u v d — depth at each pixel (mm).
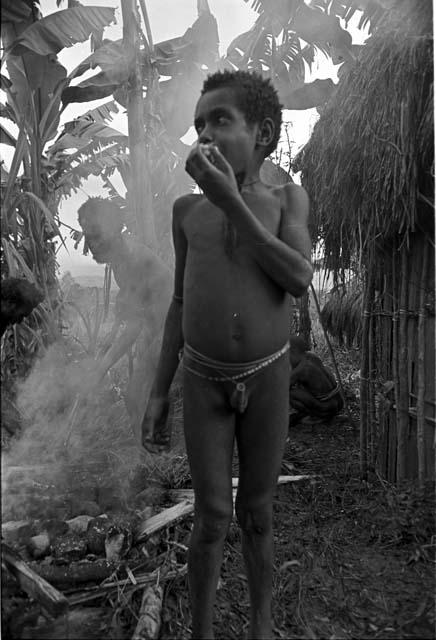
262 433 1778
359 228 3553
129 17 4625
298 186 1804
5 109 5340
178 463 3699
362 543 2982
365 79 3285
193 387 1770
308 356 5488
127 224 5312
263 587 1883
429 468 3404
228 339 1688
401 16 3279
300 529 3113
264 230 1576
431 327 3375
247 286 1685
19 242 4660
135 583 2299
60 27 4559
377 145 3221
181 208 1881
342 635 2141
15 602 2115
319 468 4270
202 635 1842
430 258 3326
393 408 3732
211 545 1808
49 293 5000
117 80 5203
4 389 2211
